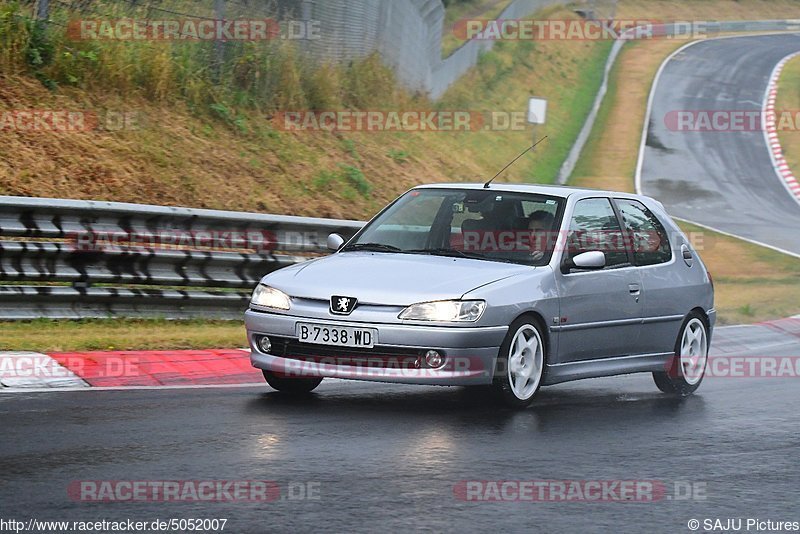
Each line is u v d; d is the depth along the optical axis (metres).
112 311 34.00
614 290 26.05
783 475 18.95
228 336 32.31
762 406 26.34
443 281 23.34
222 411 22.50
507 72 128.75
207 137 51.78
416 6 87.12
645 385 29.66
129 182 44.00
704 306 29.17
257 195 49.84
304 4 63.78
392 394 25.64
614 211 27.44
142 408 22.38
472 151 88.94
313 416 22.38
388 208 27.56
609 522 15.58
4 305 31.81
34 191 39.91
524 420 23.00
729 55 191.12
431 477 17.70
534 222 25.66
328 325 22.94
